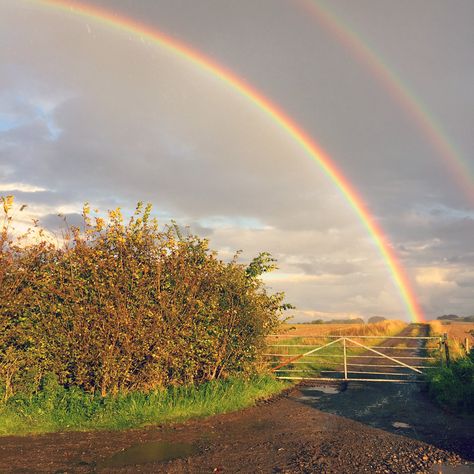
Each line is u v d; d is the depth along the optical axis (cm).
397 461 797
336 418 1164
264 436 982
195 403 1207
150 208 1312
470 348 1590
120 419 1073
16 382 1137
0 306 1120
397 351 2967
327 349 2808
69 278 1206
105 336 1184
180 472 755
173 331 1268
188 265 1330
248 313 1490
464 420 1134
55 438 962
